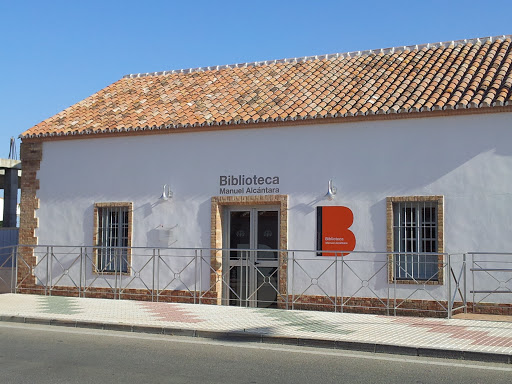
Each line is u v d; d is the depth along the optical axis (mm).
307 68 17922
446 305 13297
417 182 13844
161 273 15977
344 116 14391
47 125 17625
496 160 13281
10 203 26875
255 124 15227
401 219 14117
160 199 16188
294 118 14789
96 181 16891
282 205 14977
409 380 7867
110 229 16859
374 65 17016
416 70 15984
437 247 13602
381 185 14148
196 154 15938
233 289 15742
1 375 7965
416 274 13820
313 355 9375
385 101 14492
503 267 13070
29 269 17312
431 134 13820
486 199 13305
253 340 10500
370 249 14141
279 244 15188
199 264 15641
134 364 8641
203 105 16812
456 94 13828
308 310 14219
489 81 14148
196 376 7977
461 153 13555
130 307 13859
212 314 12828
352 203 14367
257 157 15328
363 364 8766
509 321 11961
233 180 15508
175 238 15930
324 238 14539
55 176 17328
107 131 16531
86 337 10742
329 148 14672
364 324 11586
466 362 8914
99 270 16719
